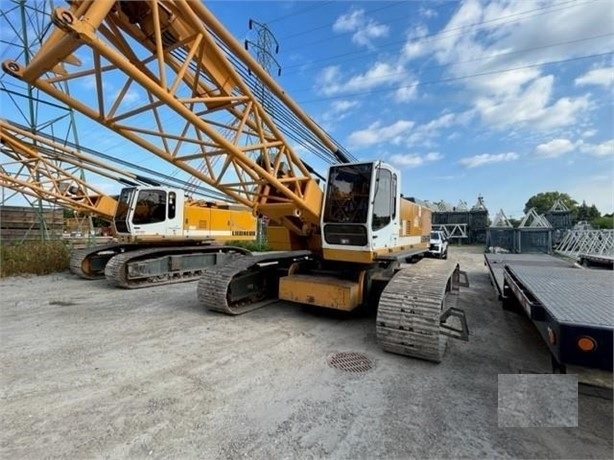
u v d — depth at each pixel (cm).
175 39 395
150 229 893
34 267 1052
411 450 232
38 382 329
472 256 1947
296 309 625
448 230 3391
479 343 452
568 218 2808
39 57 316
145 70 403
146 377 342
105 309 622
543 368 369
